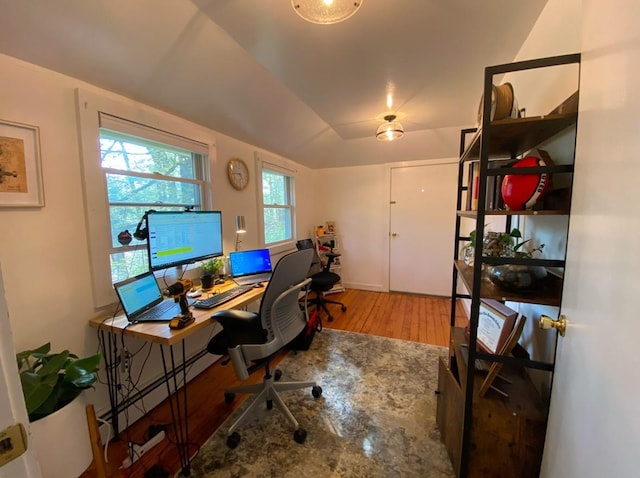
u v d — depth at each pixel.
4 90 1.14
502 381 1.26
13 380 0.43
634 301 0.53
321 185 4.46
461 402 1.19
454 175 3.79
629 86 0.56
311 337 2.55
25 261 1.23
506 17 1.31
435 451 1.41
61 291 1.36
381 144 3.58
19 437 0.44
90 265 1.47
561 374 0.87
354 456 1.38
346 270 4.46
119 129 1.58
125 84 1.54
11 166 1.17
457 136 3.20
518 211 1.00
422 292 4.10
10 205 1.17
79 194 1.42
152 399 1.78
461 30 1.40
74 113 1.39
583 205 0.76
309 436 1.51
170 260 1.81
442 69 1.77
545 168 0.95
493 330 1.20
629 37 0.56
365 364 2.23
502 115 1.02
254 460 1.37
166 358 1.89
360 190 4.26
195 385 2.03
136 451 1.40
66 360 1.15
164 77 1.60
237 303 1.72
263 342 1.53
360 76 1.86
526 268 1.09
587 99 0.76
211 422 1.64
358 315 3.32
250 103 2.16
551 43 1.19
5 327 0.42
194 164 2.24
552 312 1.16
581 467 0.71
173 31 1.35
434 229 3.95
